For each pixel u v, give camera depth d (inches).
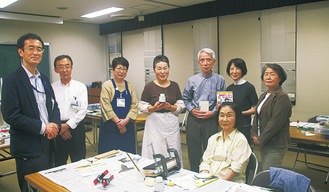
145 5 215.0
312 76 177.2
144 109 112.0
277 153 93.4
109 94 119.6
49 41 270.2
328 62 170.1
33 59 86.2
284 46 185.5
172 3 212.7
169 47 251.9
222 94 108.0
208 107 109.6
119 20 281.4
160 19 246.4
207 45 223.3
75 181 71.9
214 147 87.0
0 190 135.6
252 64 203.8
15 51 247.8
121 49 296.7
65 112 114.6
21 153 85.4
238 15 206.8
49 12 232.4
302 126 131.7
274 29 188.7
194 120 113.5
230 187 65.8
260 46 197.8
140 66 282.4
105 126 120.3
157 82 114.7
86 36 298.8
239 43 208.8
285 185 62.9
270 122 92.0
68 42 284.4
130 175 75.3
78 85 120.0
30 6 208.1
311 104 179.2
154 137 110.3
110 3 203.0
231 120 83.2
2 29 241.0
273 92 95.6
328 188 128.0
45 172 79.1
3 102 83.1
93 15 249.0
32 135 86.3
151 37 262.1
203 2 214.8
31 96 86.0
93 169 80.4
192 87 115.4
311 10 173.8
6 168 165.5
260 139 93.6
